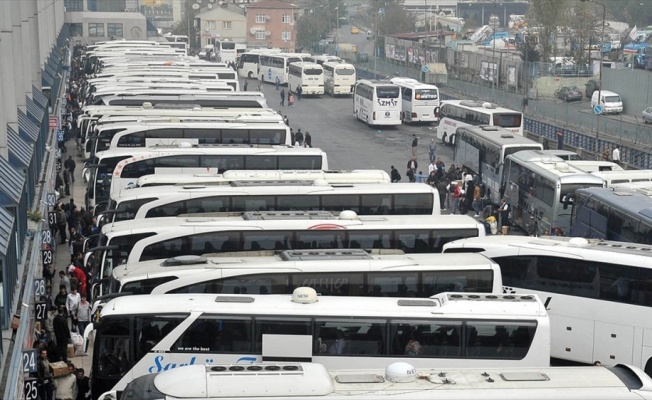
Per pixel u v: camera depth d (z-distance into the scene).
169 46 133.38
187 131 54.44
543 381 21.14
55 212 45.91
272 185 40.16
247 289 28.92
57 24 129.75
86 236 41.75
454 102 80.12
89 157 57.81
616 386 20.98
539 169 49.59
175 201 39.31
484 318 25.64
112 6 188.50
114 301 26.05
